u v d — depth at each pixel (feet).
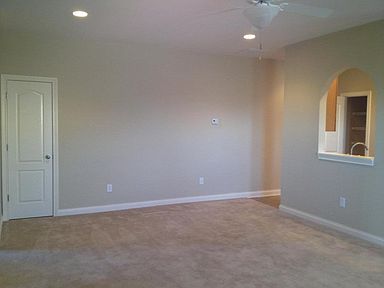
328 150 20.75
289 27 14.03
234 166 20.85
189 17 12.88
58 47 16.30
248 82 20.85
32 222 15.65
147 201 18.71
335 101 17.98
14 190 15.98
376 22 13.06
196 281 9.94
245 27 14.19
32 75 15.92
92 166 17.34
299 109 16.79
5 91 15.49
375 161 13.24
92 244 12.89
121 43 17.42
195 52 19.22
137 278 10.11
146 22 13.62
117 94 17.60
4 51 15.38
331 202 15.16
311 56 16.05
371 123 19.60
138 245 12.82
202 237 13.76
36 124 16.16
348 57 14.21
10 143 15.78
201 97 19.65
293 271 10.68
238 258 11.66
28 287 9.46
